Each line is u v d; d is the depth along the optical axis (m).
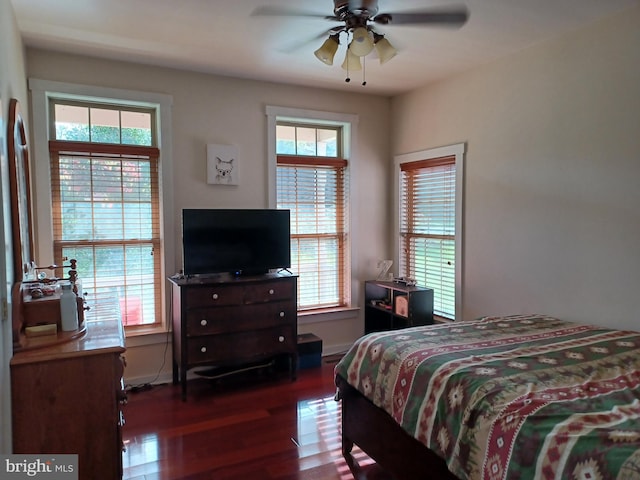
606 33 2.63
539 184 3.06
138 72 3.41
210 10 2.50
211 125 3.69
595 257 2.73
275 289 3.50
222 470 2.36
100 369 1.82
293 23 2.68
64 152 3.23
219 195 3.75
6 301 1.64
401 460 2.01
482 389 1.68
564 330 2.50
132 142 3.50
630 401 1.55
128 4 2.42
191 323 3.22
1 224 1.60
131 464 2.40
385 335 2.43
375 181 4.48
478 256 3.56
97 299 2.86
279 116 3.97
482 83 3.47
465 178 3.65
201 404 3.18
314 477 2.30
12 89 2.28
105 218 3.40
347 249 4.41
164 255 3.54
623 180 2.57
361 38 2.25
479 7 2.48
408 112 4.27
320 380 3.64
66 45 3.02
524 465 1.38
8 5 2.17
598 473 1.21
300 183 4.20
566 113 2.87
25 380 1.72
